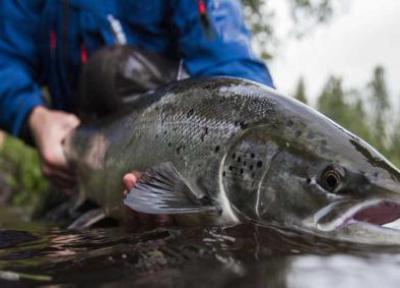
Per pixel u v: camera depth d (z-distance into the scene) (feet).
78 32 2.46
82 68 2.31
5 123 2.52
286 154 1.39
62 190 2.34
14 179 5.15
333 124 1.42
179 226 1.47
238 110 1.51
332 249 1.10
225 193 1.46
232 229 1.34
